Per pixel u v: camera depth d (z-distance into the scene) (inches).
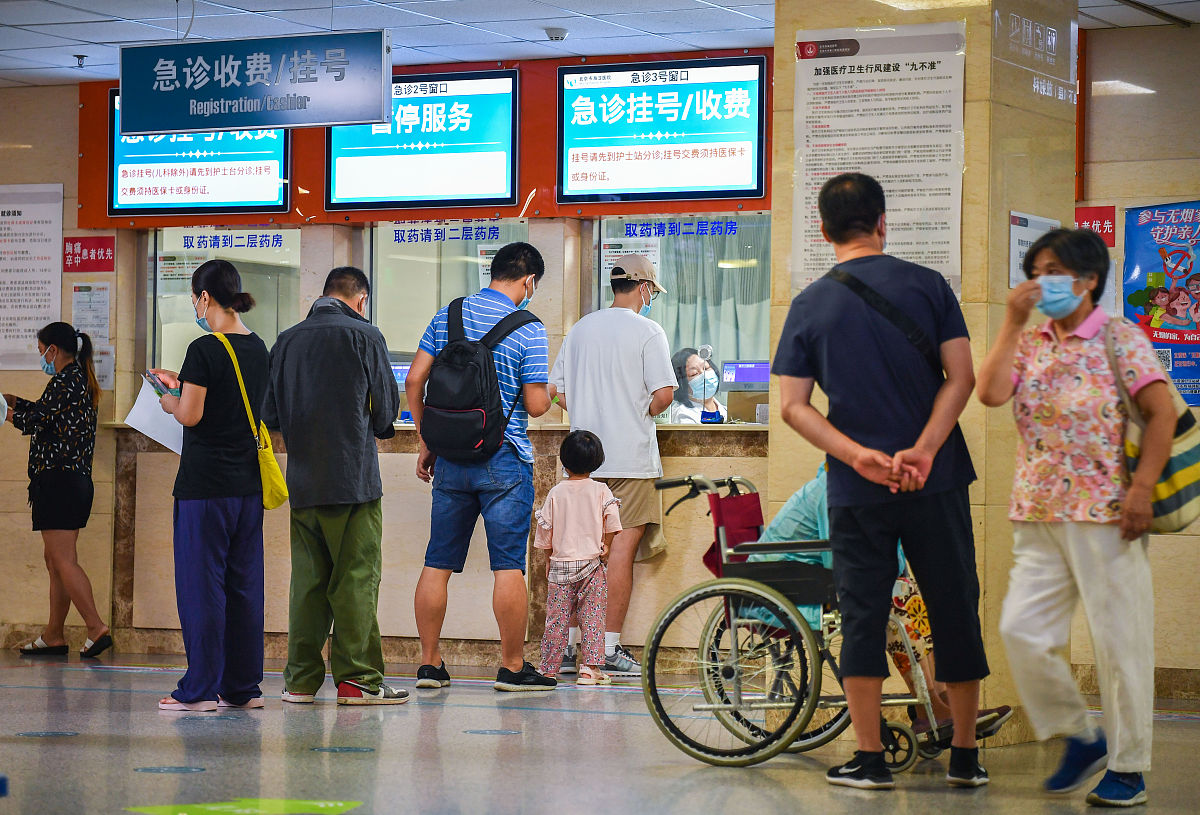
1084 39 422.0
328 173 470.9
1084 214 422.6
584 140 453.4
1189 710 375.6
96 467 484.1
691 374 458.9
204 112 393.4
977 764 250.4
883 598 242.2
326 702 354.0
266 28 436.1
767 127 441.1
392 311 479.5
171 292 494.0
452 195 462.3
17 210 497.4
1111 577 231.0
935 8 303.4
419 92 463.8
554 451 447.2
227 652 341.1
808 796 234.7
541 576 447.5
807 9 311.1
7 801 221.6
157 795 228.1
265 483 342.0
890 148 305.1
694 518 430.0
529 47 448.1
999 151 302.2
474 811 217.2
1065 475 233.9
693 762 268.4
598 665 398.0
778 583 268.2
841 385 242.1
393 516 457.1
